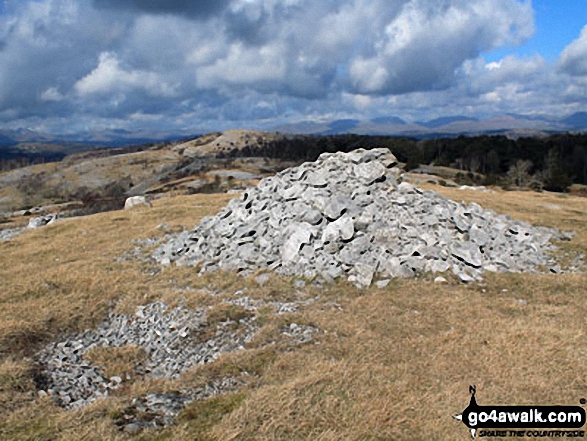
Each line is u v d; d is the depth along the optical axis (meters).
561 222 27.81
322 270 15.34
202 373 9.38
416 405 7.62
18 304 13.62
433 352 9.95
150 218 30.42
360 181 19.61
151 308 13.56
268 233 17.81
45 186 149.50
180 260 18.31
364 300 13.43
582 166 95.75
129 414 7.51
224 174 111.44
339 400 7.76
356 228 16.88
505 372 8.88
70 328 12.37
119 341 11.98
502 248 18.17
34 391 8.91
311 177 19.83
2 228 38.53
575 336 10.54
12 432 7.02
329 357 9.84
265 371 9.31
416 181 71.50
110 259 20.05
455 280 15.20
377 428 6.95
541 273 16.62
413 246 16.30
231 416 7.23
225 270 16.52
